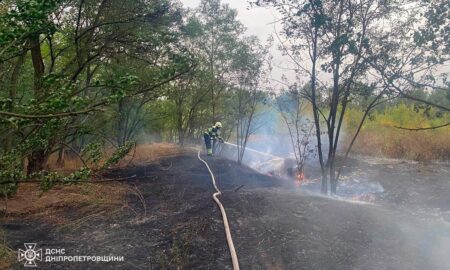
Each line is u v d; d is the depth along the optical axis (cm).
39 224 588
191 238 506
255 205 658
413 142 2002
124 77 223
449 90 504
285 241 499
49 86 239
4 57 236
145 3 889
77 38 832
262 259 447
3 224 578
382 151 2061
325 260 448
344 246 489
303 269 425
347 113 2103
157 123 2300
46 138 313
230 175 1100
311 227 555
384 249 482
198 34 1528
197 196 755
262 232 529
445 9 462
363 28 729
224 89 1991
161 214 634
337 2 735
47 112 215
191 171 1121
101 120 833
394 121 2245
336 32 753
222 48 1875
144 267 430
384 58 609
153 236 527
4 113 192
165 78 259
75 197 721
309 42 849
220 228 541
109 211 656
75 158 1266
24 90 799
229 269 423
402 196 1056
